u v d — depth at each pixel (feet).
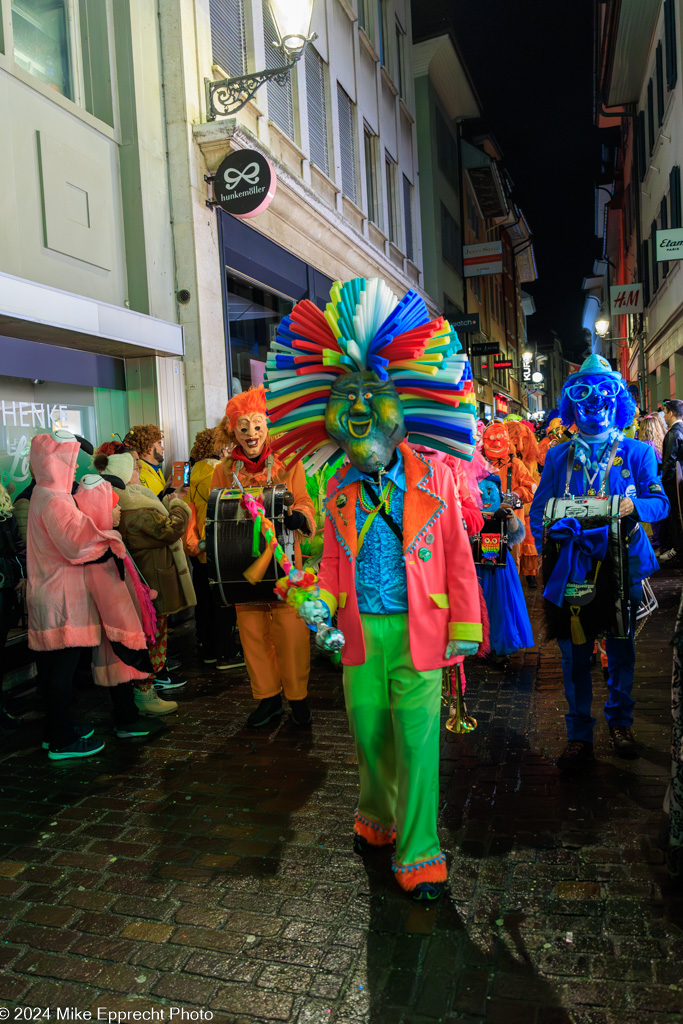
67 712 13.43
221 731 14.55
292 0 22.08
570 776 11.58
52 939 8.18
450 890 8.75
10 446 18.40
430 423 8.75
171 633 23.09
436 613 8.54
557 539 11.41
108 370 22.84
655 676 16.02
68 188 20.59
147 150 23.72
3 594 14.64
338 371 8.77
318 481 15.94
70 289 20.79
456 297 73.72
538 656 18.65
